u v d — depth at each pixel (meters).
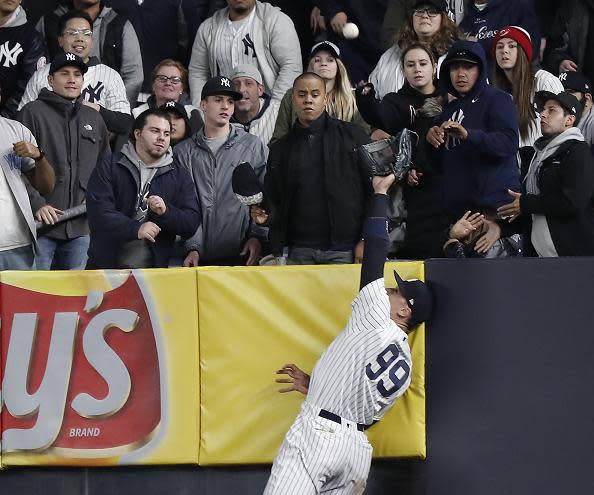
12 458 24.17
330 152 27.62
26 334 24.25
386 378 21.73
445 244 26.89
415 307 22.95
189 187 28.12
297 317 23.72
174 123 31.03
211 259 29.36
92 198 27.59
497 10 35.28
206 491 24.05
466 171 27.30
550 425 23.38
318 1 36.81
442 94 29.59
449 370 23.53
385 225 22.44
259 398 23.72
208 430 23.80
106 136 30.92
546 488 23.39
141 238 26.91
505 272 23.48
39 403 24.17
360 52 36.31
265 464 23.80
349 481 21.98
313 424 21.72
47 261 29.23
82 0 35.69
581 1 36.97
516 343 23.44
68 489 24.34
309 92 27.64
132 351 24.05
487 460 23.42
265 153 30.52
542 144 27.55
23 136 28.84
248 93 34.03
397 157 22.97
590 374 23.38
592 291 23.44
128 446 23.92
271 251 27.92
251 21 35.50
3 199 27.89
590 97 33.97
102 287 24.16
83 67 30.44
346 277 23.66
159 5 37.03
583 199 26.19
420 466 23.59
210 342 23.84
